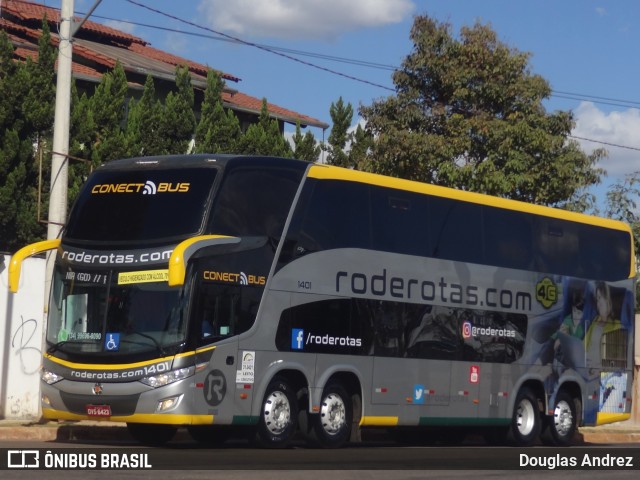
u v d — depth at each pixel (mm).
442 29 32094
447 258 20078
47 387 16344
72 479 11289
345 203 18266
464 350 20219
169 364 15547
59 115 18719
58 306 16609
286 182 17359
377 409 18500
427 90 32656
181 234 16031
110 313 16062
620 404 23766
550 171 31531
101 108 25938
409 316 19172
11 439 17453
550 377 22109
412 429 22812
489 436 22312
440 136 31266
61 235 17562
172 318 15680
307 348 17344
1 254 20672
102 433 18688
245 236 16562
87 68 34438
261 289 16703
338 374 18047
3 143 23766
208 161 16578
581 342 22875
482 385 20594
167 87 37062
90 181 17203
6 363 20594
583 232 23281
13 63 24859
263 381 16641
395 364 18844
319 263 17656
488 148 31484
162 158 16953
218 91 29016
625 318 24016
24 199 24125
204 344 15828
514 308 21391
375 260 18656
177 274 15297
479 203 20969
